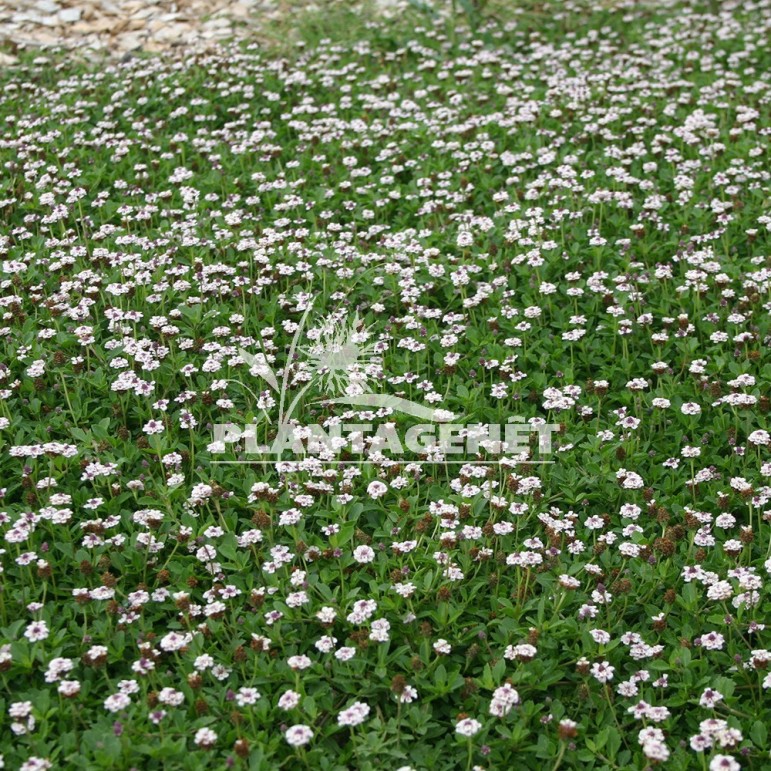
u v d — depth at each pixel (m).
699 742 1.13
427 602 1.25
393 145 1.88
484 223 1.68
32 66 2.29
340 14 2.56
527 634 1.21
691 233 1.70
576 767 1.15
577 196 1.78
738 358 1.50
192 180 1.83
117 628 1.22
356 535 1.29
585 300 1.60
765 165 1.86
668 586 1.28
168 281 1.59
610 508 1.36
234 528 1.31
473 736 1.15
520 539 1.32
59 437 1.40
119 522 1.31
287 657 1.21
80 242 1.66
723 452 1.42
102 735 1.13
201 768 1.11
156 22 2.53
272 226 1.72
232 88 2.11
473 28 2.45
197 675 1.16
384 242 1.67
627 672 1.22
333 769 1.14
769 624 1.24
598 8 2.59
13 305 1.50
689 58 2.31
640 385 1.43
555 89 2.12
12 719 1.16
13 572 1.25
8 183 1.76
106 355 1.46
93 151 1.91
